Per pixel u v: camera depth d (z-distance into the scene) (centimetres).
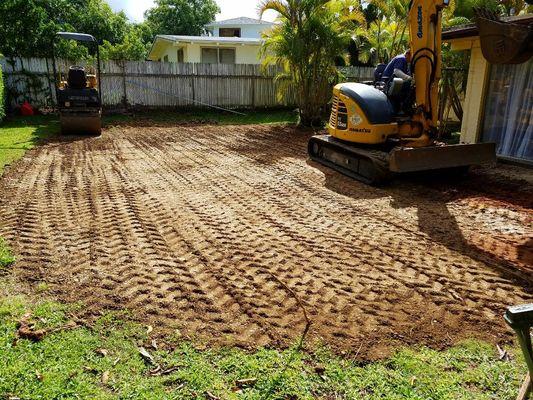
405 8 1330
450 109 1317
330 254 452
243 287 379
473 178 777
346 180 756
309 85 1397
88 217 543
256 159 929
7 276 385
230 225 528
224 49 2264
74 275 392
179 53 2427
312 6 1279
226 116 1705
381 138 725
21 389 251
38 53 1622
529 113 856
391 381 270
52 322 318
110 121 1510
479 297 373
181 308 344
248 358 286
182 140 1174
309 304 355
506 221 560
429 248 473
